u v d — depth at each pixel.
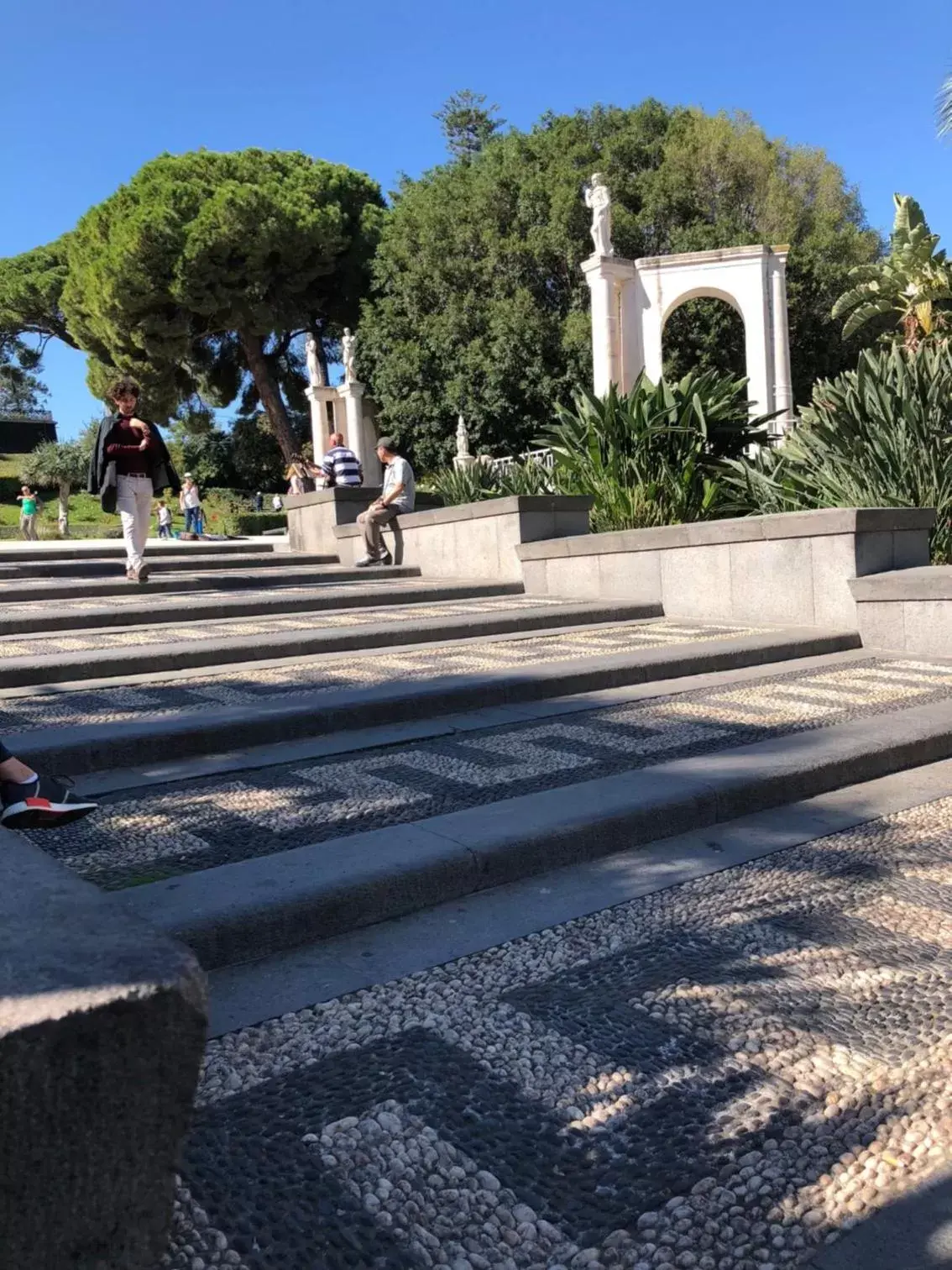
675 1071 2.46
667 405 11.64
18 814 3.09
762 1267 1.86
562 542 10.23
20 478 46.44
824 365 33.28
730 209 33.69
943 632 7.37
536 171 33.84
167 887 3.21
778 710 5.80
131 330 34.06
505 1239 1.92
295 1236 1.91
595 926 3.30
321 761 4.83
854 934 3.22
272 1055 2.52
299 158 39.75
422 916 3.37
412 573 11.98
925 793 4.70
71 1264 1.52
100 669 6.27
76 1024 1.47
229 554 13.45
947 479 8.94
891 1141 2.21
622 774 4.52
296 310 36.75
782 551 8.36
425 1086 2.39
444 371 34.06
